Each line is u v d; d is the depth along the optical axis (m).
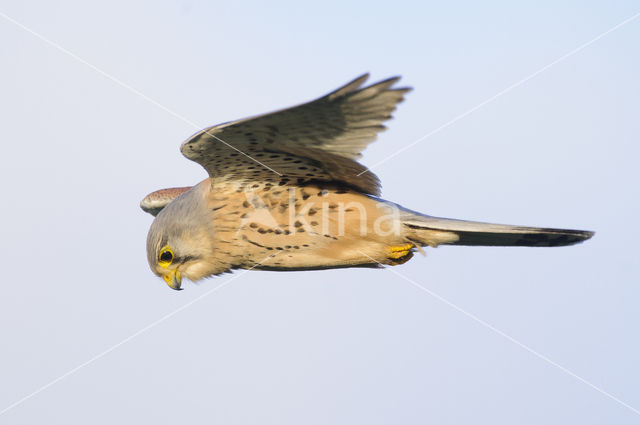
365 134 9.71
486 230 11.54
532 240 11.98
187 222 12.67
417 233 11.91
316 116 9.58
